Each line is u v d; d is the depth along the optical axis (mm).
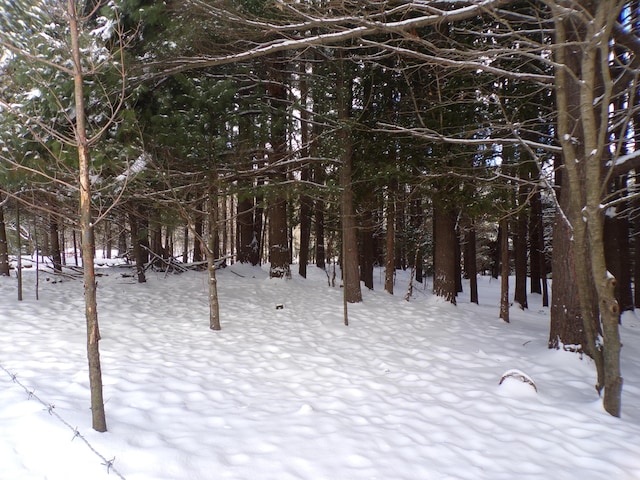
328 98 9398
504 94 8484
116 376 4930
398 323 8852
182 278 13344
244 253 16172
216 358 6176
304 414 4207
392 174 9555
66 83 5340
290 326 8406
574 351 6176
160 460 3035
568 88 6070
